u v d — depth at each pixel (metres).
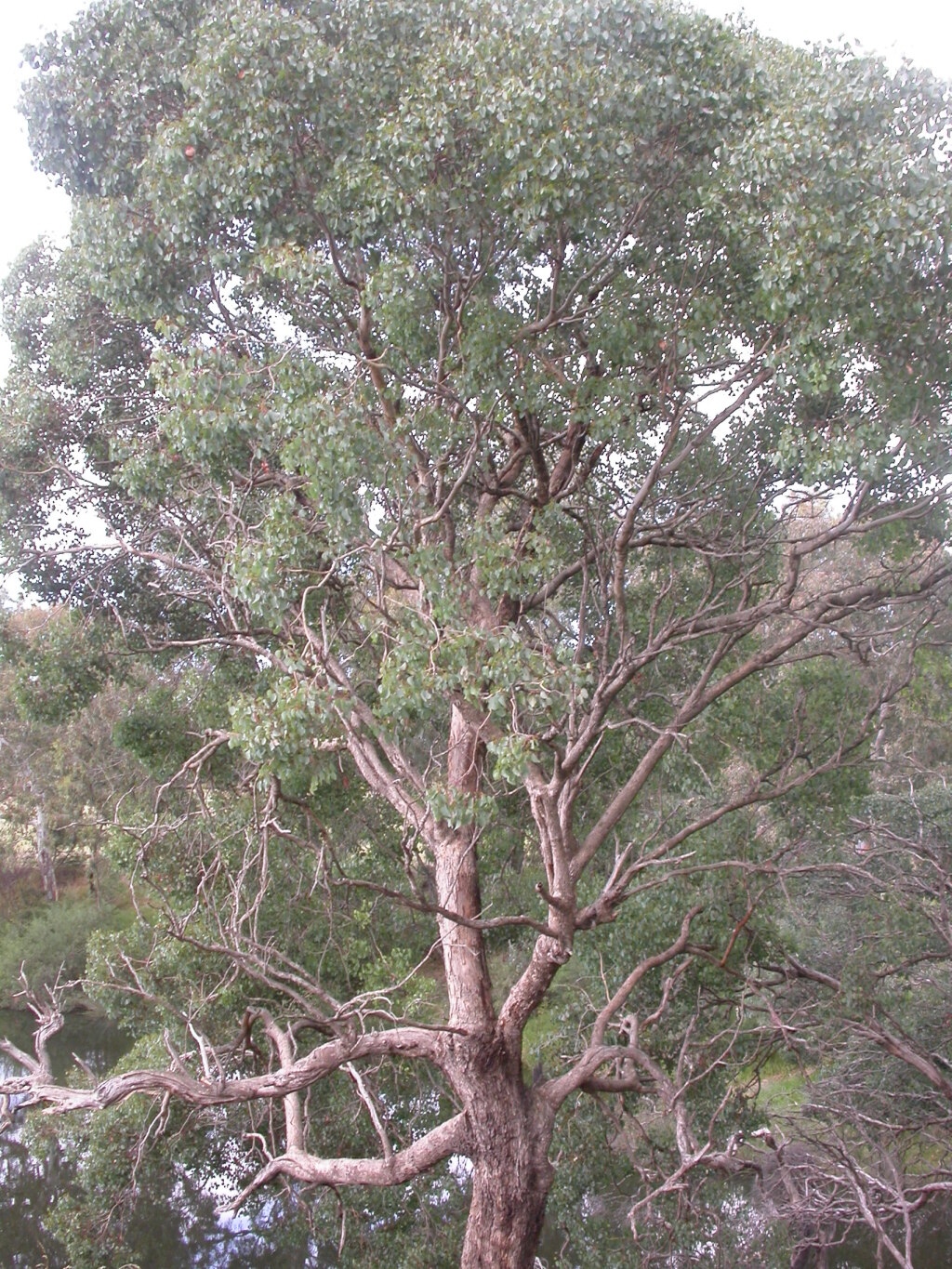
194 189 9.48
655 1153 11.85
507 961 19.64
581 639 9.70
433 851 10.88
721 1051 12.41
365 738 11.37
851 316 8.62
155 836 11.45
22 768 31.45
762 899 12.28
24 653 14.04
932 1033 13.12
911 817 15.55
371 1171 9.62
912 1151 14.46
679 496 12.01
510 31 9.23
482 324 9.45
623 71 8.84
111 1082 8.77
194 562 12.66
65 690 14.05
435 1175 13.07
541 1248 14.95
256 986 13.10
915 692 16.97
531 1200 9.93
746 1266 11.16
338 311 11.10
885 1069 12.56
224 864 11.80
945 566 10.78
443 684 8.49
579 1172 12.26
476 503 13.06
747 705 13.16
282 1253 15.17
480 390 9.66
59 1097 8.76
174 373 9.56
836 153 8.23
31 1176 17.94
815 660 13.58
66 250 12.45
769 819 13.81
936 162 8.39
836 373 8.97
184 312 10.59
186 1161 13.39
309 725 8.90
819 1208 10.52
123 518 14.03
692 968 12.32
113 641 14.22
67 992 27.80
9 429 13.12
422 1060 13.73
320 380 9.63
